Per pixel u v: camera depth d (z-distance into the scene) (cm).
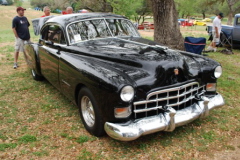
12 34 1984
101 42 430
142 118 316
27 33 712
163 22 754
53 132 372
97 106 323
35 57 543
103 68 332
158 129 312
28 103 479
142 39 469
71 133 369
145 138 357
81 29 443
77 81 360
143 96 313
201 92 377
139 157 314
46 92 539
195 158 314
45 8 821
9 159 309
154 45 404
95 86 317
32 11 5112
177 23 770
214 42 1052
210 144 345
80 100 367
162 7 739
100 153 322
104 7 1670
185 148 334
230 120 416
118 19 496
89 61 363
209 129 385
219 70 394
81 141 345
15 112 439
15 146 335
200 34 2009
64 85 419
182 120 331
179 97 341
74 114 432
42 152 323
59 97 511
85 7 1939
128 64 350
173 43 765
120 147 334
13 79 629
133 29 509
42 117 421
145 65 338
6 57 884
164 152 325
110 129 305
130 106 306
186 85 342
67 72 394
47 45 492
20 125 393
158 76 327
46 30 512
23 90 550
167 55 356
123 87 289
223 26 1194
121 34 477
